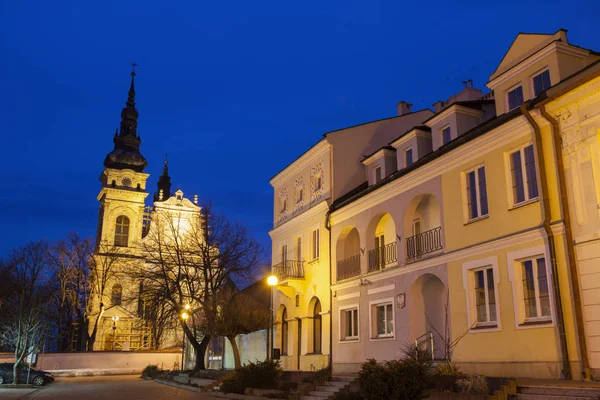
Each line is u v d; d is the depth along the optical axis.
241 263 37.00
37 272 45.88
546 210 14.95
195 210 72.44
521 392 12.62
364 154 28.52
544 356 14.56
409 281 20.55
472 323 17.25
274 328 31.69
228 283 37.81
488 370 16.31
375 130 29.09
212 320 31.89
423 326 20.34
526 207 15.80
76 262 63.12
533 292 15.46
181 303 36.72
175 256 40.09
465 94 27.39
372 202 23.45
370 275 22.91
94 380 43.78
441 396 13.46
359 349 23.19
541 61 17.03
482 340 16.70
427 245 20.02
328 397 18.11
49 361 53.66
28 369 35.25
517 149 16.44
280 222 32.62
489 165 17.30
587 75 14.49
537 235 15.27
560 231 14.60
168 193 90.38
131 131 85.56
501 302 16.20
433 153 19.58
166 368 57.19
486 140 17.31
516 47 18.25
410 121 30.03
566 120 14.89
